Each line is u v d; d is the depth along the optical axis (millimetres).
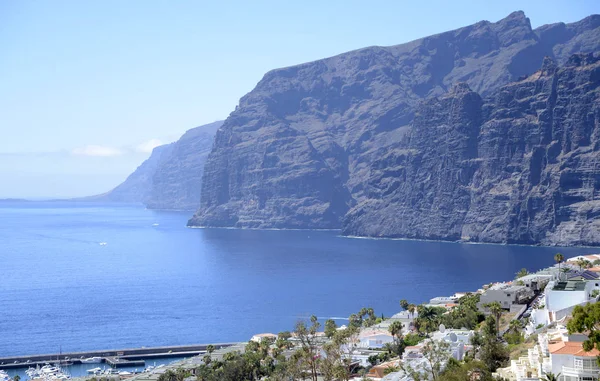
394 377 192625
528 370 156500
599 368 139625
